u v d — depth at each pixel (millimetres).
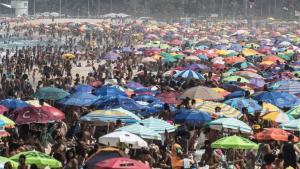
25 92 92375
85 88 71250
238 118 54906
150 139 47656
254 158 48062
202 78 78375
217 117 54219
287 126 50594
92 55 162625
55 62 137000
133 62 134625
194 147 51750
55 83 91438
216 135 51750
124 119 51281
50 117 51625
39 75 128750
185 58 115750
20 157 35938
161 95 66625
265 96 62844
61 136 51969
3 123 48438
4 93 90312
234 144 43438
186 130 51906
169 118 57031
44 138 53094
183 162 44156
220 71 95312
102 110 52562
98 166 33125
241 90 70188
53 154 43969
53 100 66750
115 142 42969
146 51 132000
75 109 62906
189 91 62812
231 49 138500
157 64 119375
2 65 131000
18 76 105125
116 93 66375
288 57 121500
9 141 46594
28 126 52281
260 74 89312
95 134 54000
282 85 70688
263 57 114625
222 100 64938
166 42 171875
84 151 41125
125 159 33656
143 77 91375
